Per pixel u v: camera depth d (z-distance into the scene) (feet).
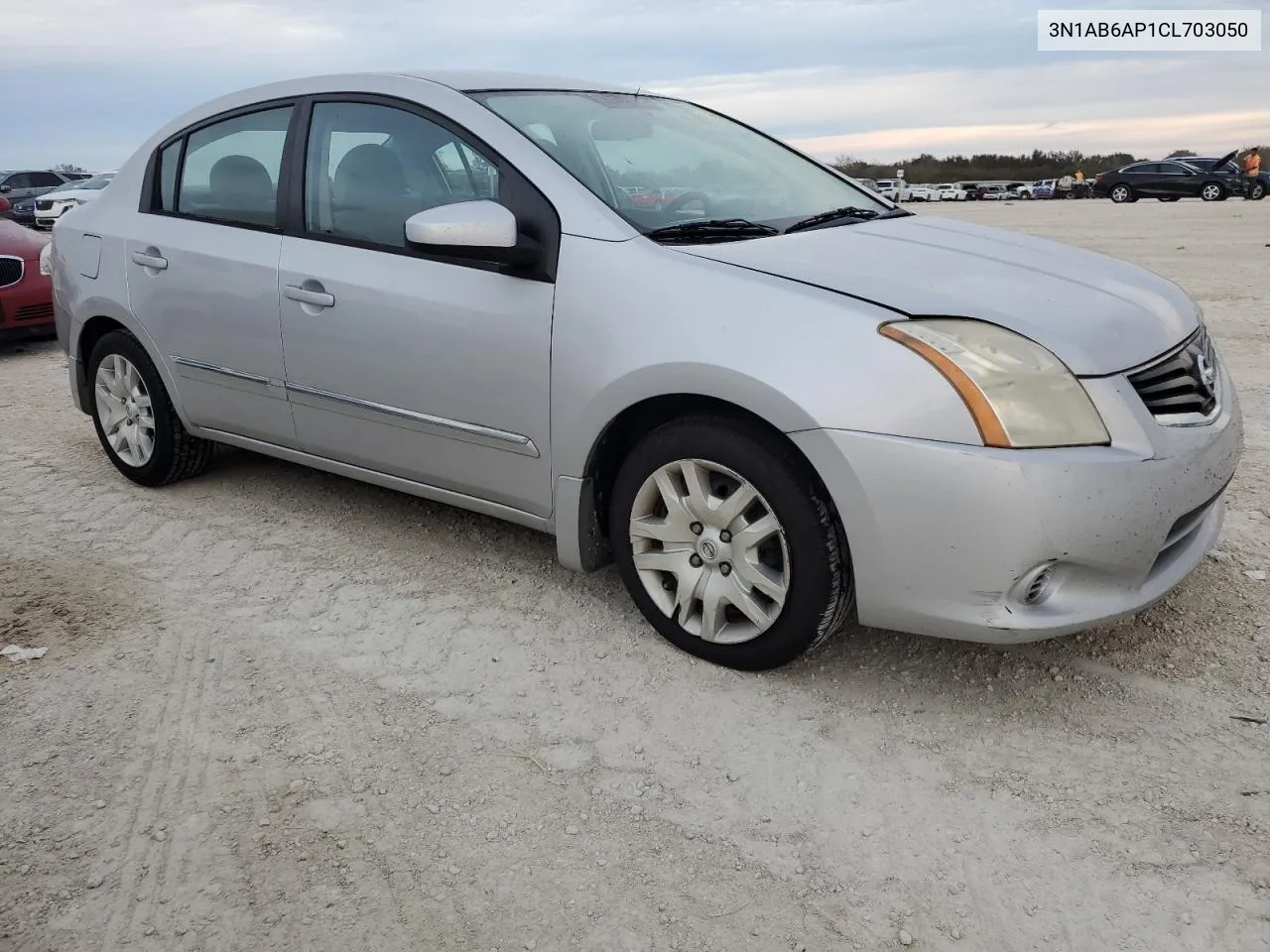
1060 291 8.86
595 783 7.81
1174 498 7.94
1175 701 8.60
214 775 7.96
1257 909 6.38
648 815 7.45
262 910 6.61
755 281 8.48
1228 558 11.15
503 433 9.96
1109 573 7.91
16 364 24.31
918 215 12.05
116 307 13.55
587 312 9.09
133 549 12.39
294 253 11.41
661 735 8.39
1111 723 8.34
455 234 9.07
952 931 6.33
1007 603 7.81
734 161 11.80
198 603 10.92
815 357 7.96
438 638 10.05
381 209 10.79
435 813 7.50
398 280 10.43
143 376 13.74
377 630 10.24
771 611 8.79
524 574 11.38
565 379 9.28
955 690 8.89
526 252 9.35
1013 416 7.58
